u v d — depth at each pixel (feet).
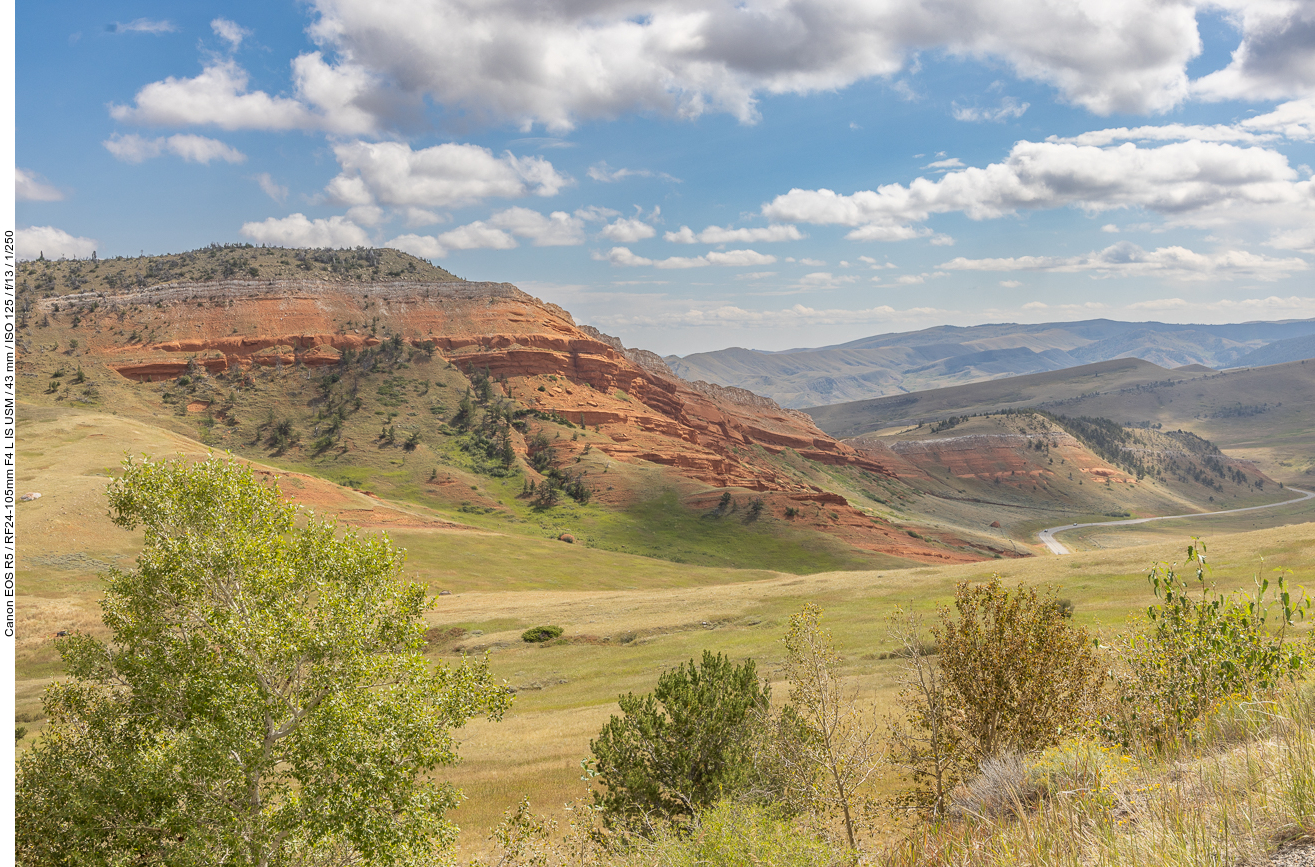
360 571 56.54
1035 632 45.19
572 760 108.27
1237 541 192.03
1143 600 150.00
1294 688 18.37
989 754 41.57
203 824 47.73
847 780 44.47
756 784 50.14
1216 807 11.80
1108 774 15.14
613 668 176.96
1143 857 11.09
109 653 54.44
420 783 53.62
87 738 52.54
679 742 56.90
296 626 50.39
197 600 53.06
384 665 53.16
